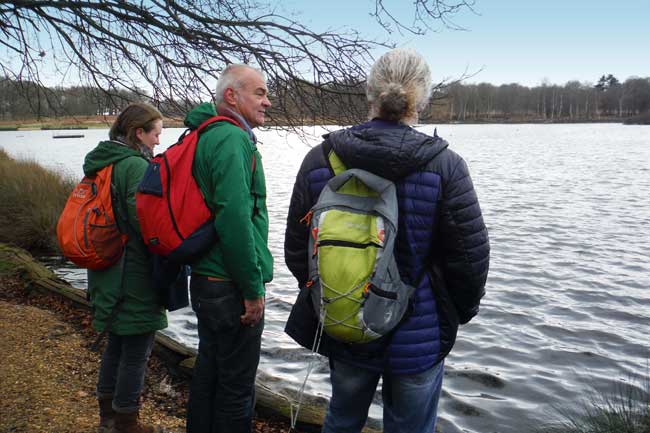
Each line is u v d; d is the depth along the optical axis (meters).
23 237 9.44
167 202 2.11
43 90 5.86
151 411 3.26
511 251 10.26
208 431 2.32
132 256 2.50
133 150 2.54
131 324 2.51
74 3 5.07
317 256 1.85
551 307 6.92
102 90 5.55
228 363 2.24
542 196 18.50
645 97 154.50
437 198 1.78
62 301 5.34
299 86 5.30
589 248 10.48
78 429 2.82
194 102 5.40
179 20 4.98
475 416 4.12
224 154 2.05
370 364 1.91
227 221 2.03
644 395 4.35
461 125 153.50
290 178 26.61
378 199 1.80
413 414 1.94
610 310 6.83
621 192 19.31
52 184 10.87
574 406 4.24
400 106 1.83
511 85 165.00
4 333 4.20
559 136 79.12
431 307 1.87
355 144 1.82
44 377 3.46
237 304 2.17
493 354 5.35
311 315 1.99
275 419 3.25
